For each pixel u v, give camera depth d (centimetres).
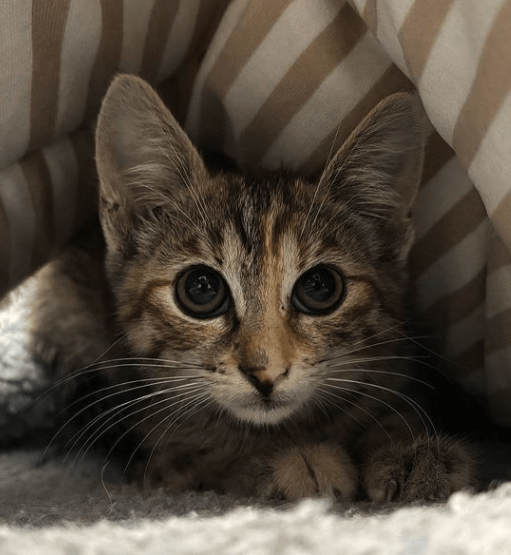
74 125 28
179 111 31
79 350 31
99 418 28
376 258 27
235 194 27
